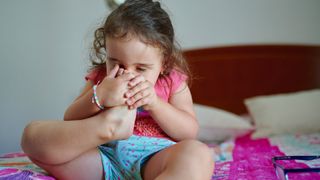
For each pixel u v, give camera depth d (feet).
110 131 2.98
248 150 5.34
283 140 6.04
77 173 3.15
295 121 6.75
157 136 3.51
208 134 6.65
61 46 8.56
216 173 3.90
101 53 3.68
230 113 7.60
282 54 8.17
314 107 6.87
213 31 8.46
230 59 8.30
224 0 8.41
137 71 3.16
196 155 2.67
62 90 8.59
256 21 8.36
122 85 3.02
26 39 8.50
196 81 8.32
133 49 3.03
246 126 6.77
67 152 2.98
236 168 4.12
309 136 6.30
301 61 8.11
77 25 8.56
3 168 3.32
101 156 3.24
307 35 8.23
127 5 3.40
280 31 8.30
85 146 2.98
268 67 8.20
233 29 8.41
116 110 3.02
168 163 2.70
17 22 8.48
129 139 3.29
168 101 3.79
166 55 3.43
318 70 8.04
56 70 8.57
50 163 3.06
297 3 8.24
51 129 3.00
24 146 3.10
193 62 8.35
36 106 8.53
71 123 3.00
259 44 8.28
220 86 8.32
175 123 3.41
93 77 3.87
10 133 8.51
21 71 8.52
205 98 8.35
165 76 3.74
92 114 3.19
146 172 3.07
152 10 3.40
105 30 3.23
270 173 3.79
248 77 8.26
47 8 8.53
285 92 8.14
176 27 8.49
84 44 8.43
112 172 3.27
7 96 8.50
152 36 3.11
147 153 3.15
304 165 3.56
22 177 3.02
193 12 8.48
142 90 3.05
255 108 7.26
